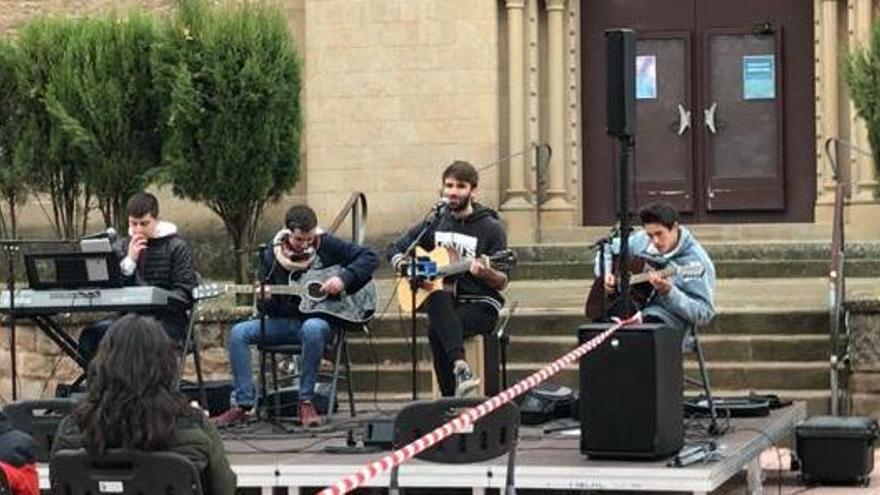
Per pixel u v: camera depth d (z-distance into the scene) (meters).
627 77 11.19
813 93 20.70
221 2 18.88
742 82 20.89
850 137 20.16
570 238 20.59
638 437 10.36
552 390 12.95
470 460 9.03
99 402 7.42
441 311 12.68
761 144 20.84
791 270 18.73
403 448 8.43
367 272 12.90
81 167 17.25
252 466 10.70
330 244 12.98
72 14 21.30
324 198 20.84
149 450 7.41
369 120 20.73
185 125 16.52
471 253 12.91
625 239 11.29
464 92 20.55
